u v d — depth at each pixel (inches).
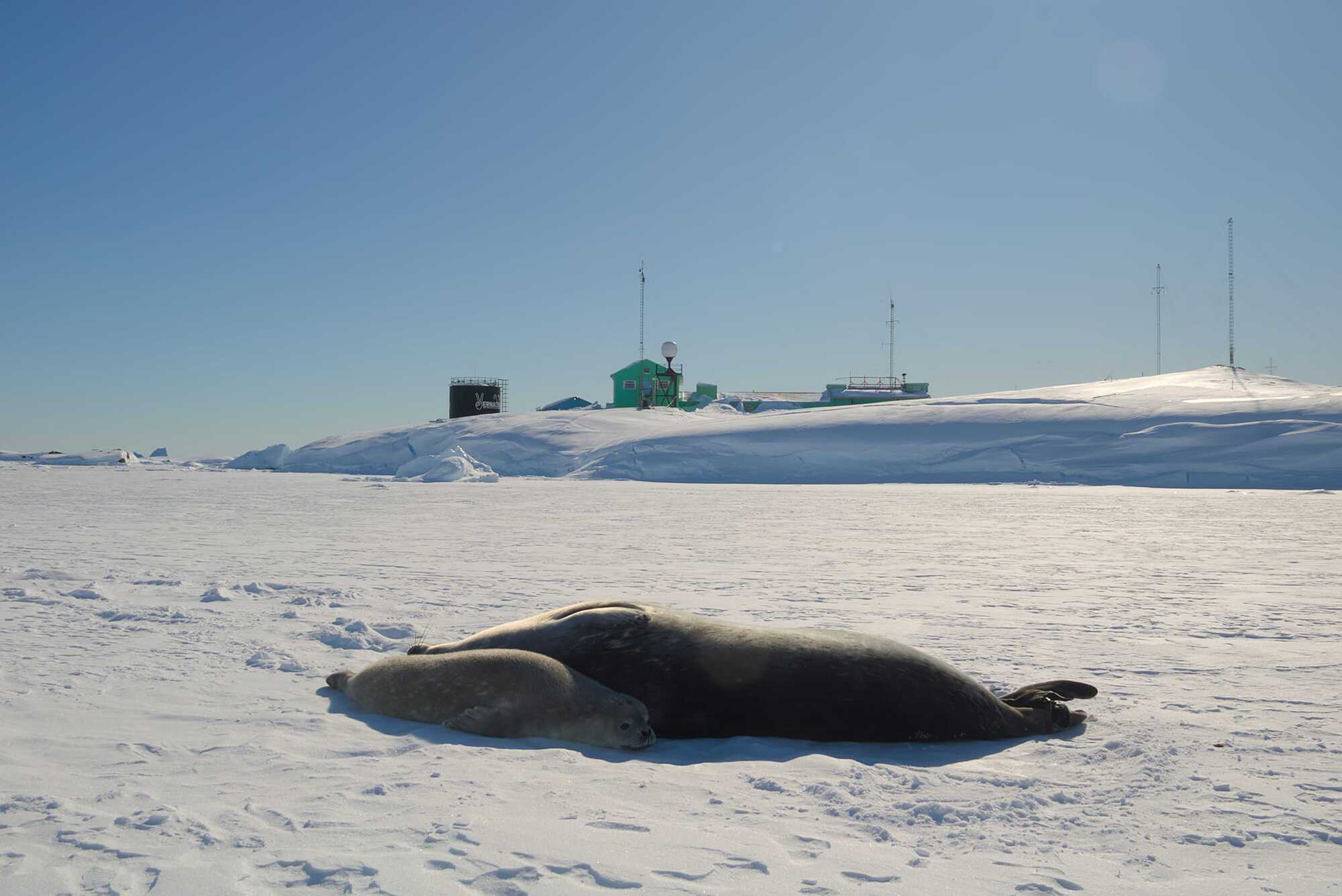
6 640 258.5
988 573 471.2
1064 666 246.4
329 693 205.8
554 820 126.6
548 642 192.4
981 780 151.9
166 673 221.0
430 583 405.1
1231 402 2481.5
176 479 1904.5
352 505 1098.1
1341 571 489.1
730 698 179.9
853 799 140.4
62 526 723.4
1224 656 260.2
